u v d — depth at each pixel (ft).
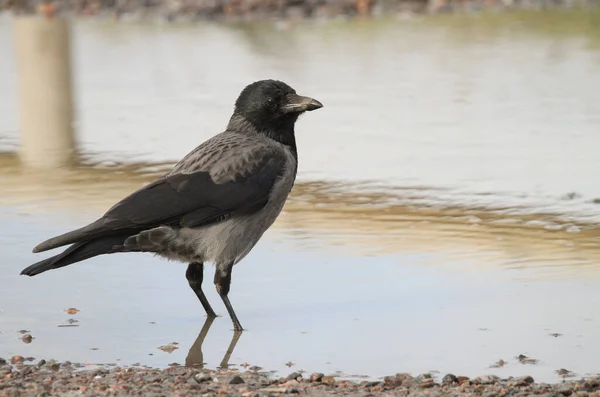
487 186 52.11
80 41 95.04
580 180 53.01
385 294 38.04
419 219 46.85
